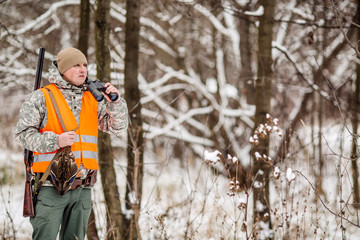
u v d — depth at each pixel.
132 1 6.54
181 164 12.34
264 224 6.08
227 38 14.30
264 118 6.70
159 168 12.06
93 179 4.12
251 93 13.39
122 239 6.02
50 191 3.94
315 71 10.12
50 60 11.60
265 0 6.94
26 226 7.13
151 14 14.23
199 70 15.40
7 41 10.91
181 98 15.49
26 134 3.85
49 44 12.84
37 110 3.95
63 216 4.18
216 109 12.88
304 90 10.42
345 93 9.84
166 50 13.65
